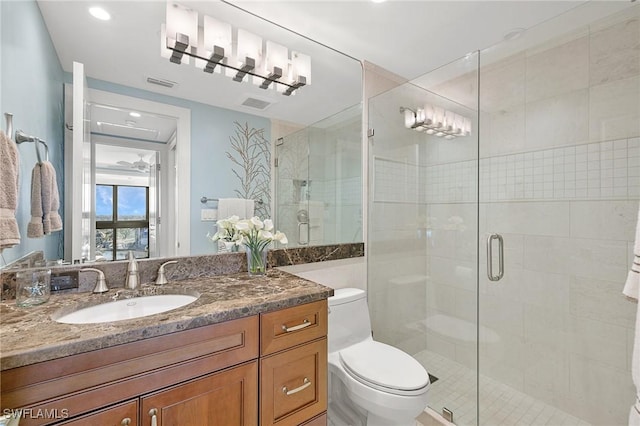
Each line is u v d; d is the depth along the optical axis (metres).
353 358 1.49
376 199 2.09
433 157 2.21
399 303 2.16
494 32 1.68
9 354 0.61
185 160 1.42
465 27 1.64
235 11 1.46
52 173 1.08
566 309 1.67
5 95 0.89
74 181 1.17
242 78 1.56
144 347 0.77
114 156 1.25
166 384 0.81
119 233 1.26
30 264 1.05
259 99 1.62
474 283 2.00
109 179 1.24
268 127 1.66
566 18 1.54
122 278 1.23
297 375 1.08
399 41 1.77
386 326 2.10
